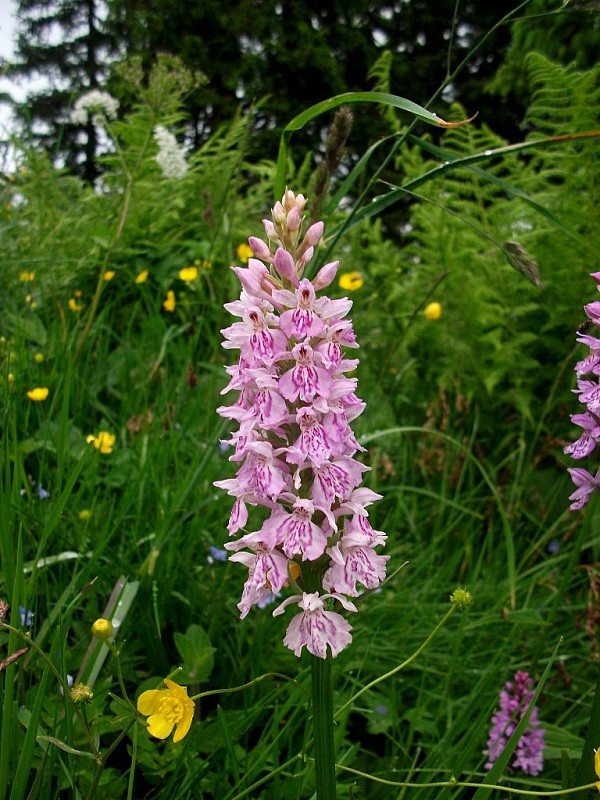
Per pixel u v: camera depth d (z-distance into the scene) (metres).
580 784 1.69
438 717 2.41
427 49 17.22
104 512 2.97
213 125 16.73
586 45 5.41
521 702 2.28
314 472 1.48
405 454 4.12
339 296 5.48
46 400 3.65
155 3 17.95
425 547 3.66
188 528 2.99
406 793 2.17
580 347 3.83
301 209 1.59
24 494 2.91
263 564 1.48
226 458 3.49
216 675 2.51
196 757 2.06
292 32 17.45
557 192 4.35
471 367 4.75
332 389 1.49
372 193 11.10
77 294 4.68
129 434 3.92
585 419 1.81
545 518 3.63
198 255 5.64
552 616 2.54
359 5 17.75
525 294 4.68
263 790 2.06
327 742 1.52
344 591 1.49
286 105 16.75
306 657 2.49
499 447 4.35
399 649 2.80
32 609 2.17
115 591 2.12
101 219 5.58
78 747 1.93
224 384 4.21
